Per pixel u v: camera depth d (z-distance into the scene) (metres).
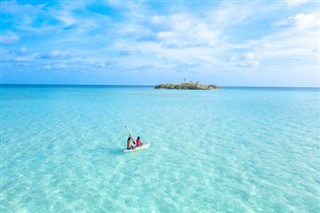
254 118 37.28
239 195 12.96
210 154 19.52
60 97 81.56
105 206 12.04
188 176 15.36
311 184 14.12
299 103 63.81
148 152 20.16
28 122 33.38
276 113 43.03
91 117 38.03
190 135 25.94
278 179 14.79
